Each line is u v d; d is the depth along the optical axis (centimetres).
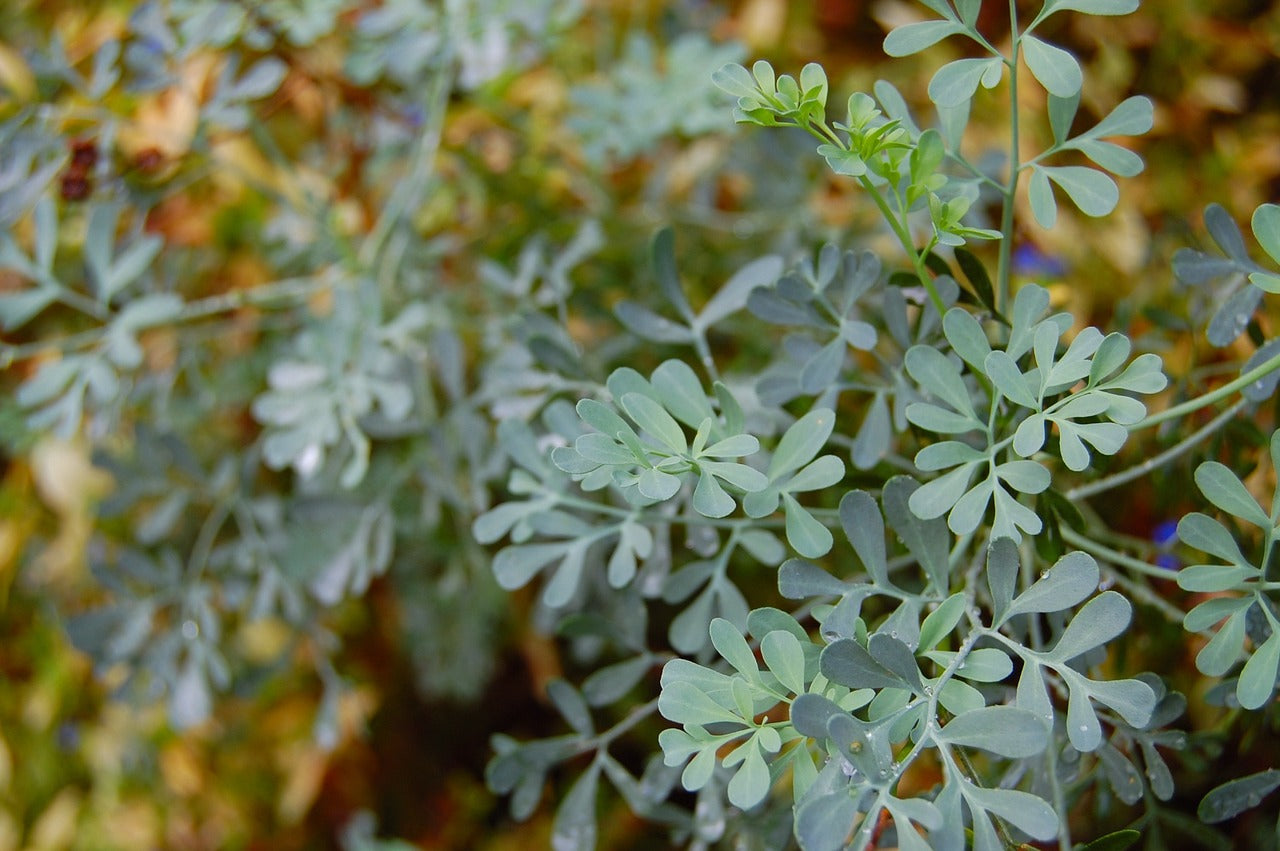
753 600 59
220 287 72
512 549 42
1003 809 33
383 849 63
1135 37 80
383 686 78
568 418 42
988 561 35
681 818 44
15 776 77
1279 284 36
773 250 66
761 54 79
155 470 56
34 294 50
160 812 76
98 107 52
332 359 51
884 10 80
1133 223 71
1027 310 36
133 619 54
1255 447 43
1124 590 45
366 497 65
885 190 41
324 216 59
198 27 51
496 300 65
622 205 76
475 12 58
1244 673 35
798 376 41
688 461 35
